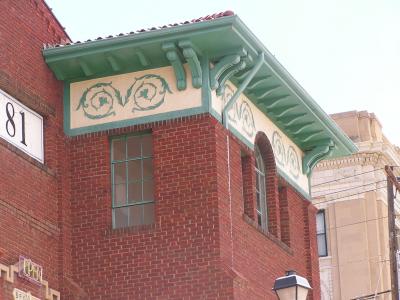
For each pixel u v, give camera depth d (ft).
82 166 97.14
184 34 92.99
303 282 78.79
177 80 95.96
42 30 96.99
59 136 96.94
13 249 88.58
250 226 99.55
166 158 95.45
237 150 99.40
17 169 90.79
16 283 87.86
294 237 111.45
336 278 187.32
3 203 88.12
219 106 96.94
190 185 94.53
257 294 98.68
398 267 134.00
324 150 115.85
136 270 94.07
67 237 95.50
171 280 93.15
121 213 96.58
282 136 111.34
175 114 95.71
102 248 95.14
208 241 93.15
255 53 96.48
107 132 97.19
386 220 190.49
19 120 92.58
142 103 96.84
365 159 189.98
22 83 93.20
